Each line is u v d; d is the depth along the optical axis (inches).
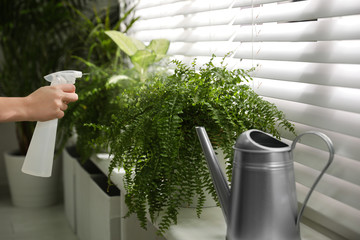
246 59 60.5
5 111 45.8
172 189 46.4
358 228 42.4
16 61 128.6
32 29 130.4
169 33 86.5
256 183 37.9
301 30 49.4
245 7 61.6
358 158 41.6
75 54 122.4
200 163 47.4
